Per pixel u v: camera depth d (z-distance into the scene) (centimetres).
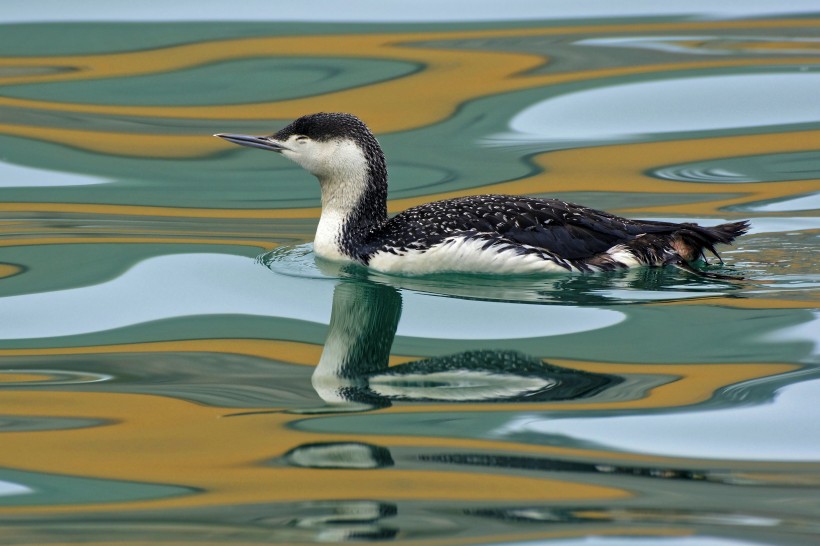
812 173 1537
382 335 1120
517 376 1014
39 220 1462
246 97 1733
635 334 1102
